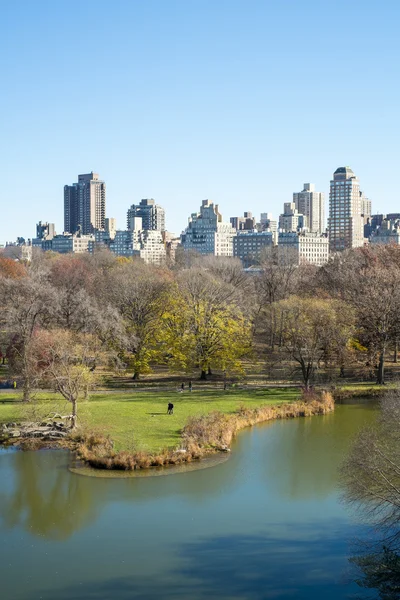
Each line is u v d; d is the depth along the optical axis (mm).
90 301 114188
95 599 42875
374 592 43344
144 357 110938
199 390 99875
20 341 97875
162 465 66875
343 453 71312
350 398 98312
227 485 62062
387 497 47688
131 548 49938
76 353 87000
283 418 86875
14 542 51031
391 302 105625
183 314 110312
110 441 70875
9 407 84125
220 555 48594
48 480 62812
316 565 46938
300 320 104062
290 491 60688
